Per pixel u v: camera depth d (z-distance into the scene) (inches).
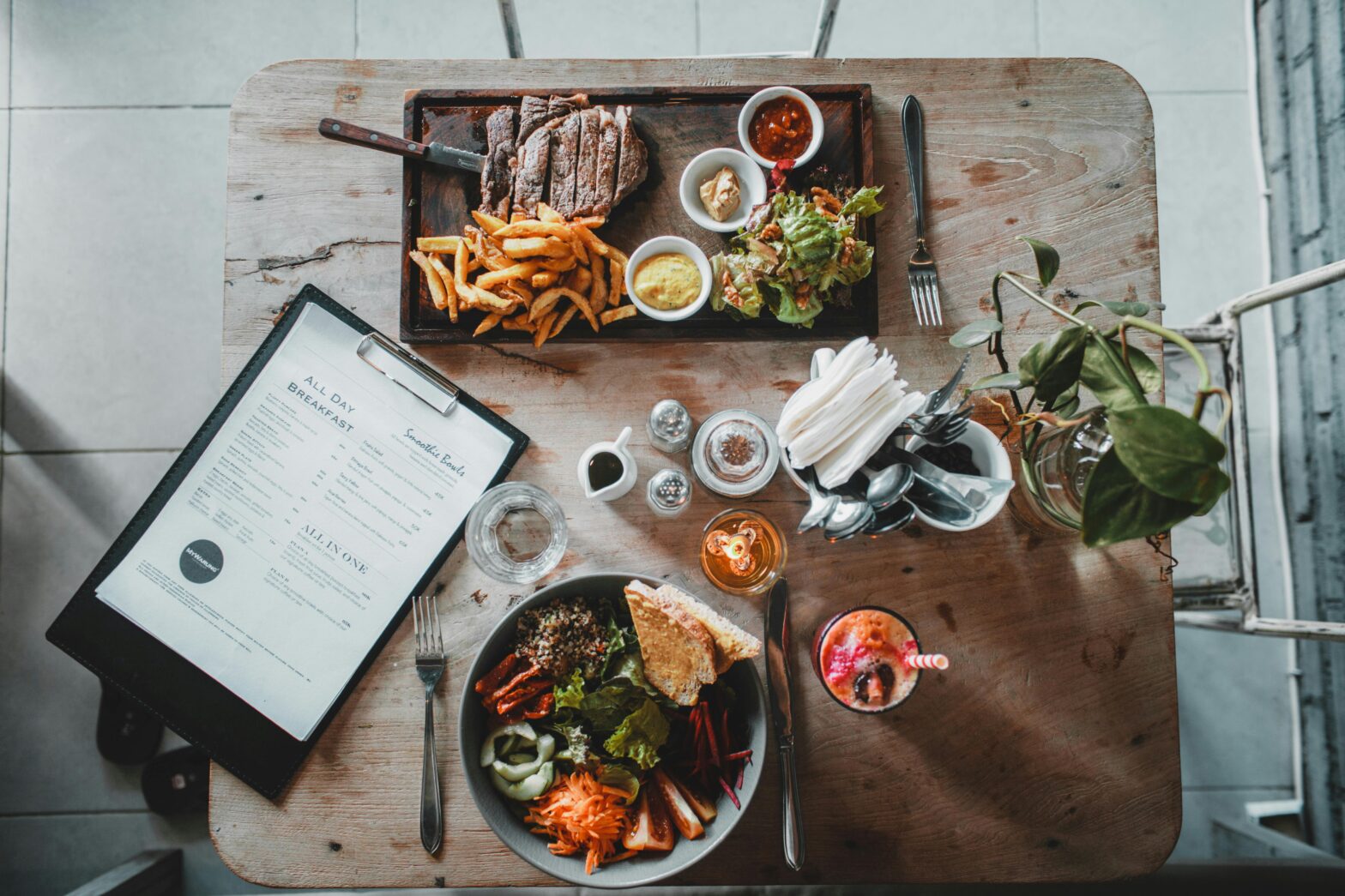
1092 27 78.0
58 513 73.9
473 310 47.5
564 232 44.6
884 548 47.6
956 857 46.7
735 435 44.9
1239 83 78.2
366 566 47.1
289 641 46.6
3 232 75.2
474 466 47.7
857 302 47.8
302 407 47.7
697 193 47.6
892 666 43.5
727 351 48.3
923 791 46.8
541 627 42.7
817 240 43.2
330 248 48.4
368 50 76.5
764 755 40.6
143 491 74.3
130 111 75.9
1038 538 47.7
